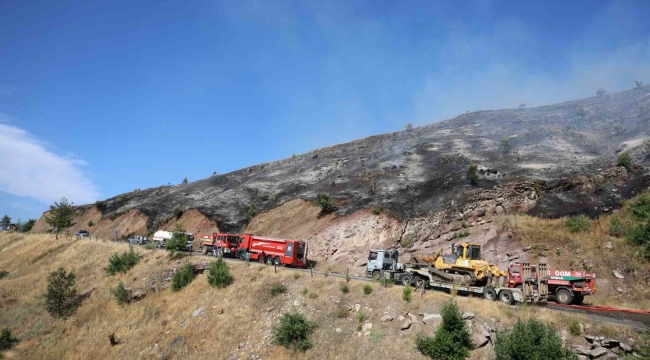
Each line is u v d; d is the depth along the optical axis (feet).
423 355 55.98
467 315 58.80
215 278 93.61
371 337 62.90
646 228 85.25
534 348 45.80
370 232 125.90
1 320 99.45
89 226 245.45
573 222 97.19
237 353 68.59
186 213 196.75
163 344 75.46
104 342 80.59
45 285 117.80
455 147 191.42
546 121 208.03
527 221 103.40
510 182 125.90
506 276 70.85
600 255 86.33
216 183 272.92
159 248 138.92
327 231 134.51
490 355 52.65
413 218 124.57
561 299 65.67
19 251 177.58
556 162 140.26
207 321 79.66
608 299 74.13
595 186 111.24
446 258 77.87
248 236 120.78
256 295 84.53
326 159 249.96
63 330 89.15
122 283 105.81
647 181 103.55
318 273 93.86
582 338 50.42
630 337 48.14
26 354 81.30
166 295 95.61
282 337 67.41
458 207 120.26
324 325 69.36
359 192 157.69
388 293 72.02
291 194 187.83
